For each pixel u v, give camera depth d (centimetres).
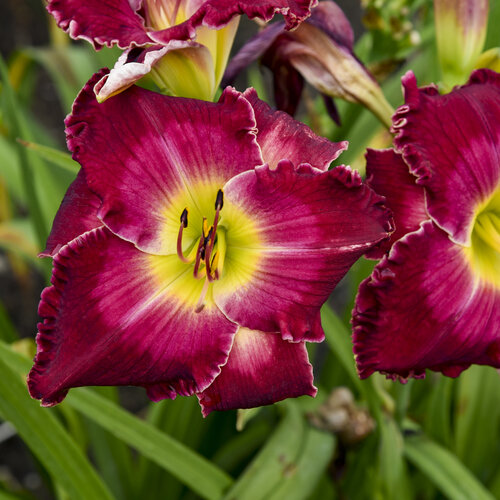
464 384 77
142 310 59
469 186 61
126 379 59
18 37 198
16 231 100
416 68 83
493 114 61
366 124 79
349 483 79
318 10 66
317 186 58
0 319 83
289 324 59
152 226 59
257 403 60
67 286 58
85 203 60
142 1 60
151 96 59
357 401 82
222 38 61
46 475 80
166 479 81
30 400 68
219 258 60
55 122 176
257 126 60
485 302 62
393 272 59
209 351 59
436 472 73
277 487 70
